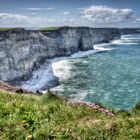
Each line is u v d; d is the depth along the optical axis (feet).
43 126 32.60
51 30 620.08
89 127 33.63
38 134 30.42
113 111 50.34
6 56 396.98
